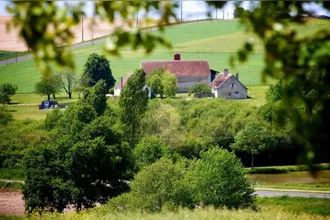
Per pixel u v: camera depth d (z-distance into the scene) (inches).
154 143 7062.0
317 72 476.4
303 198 6240.2
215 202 4224.9
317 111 474.6
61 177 5748.0
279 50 468.4
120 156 6082.7
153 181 4065.0
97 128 6122.1
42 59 434.9
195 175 4338.1
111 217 2628.0
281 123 490.0
